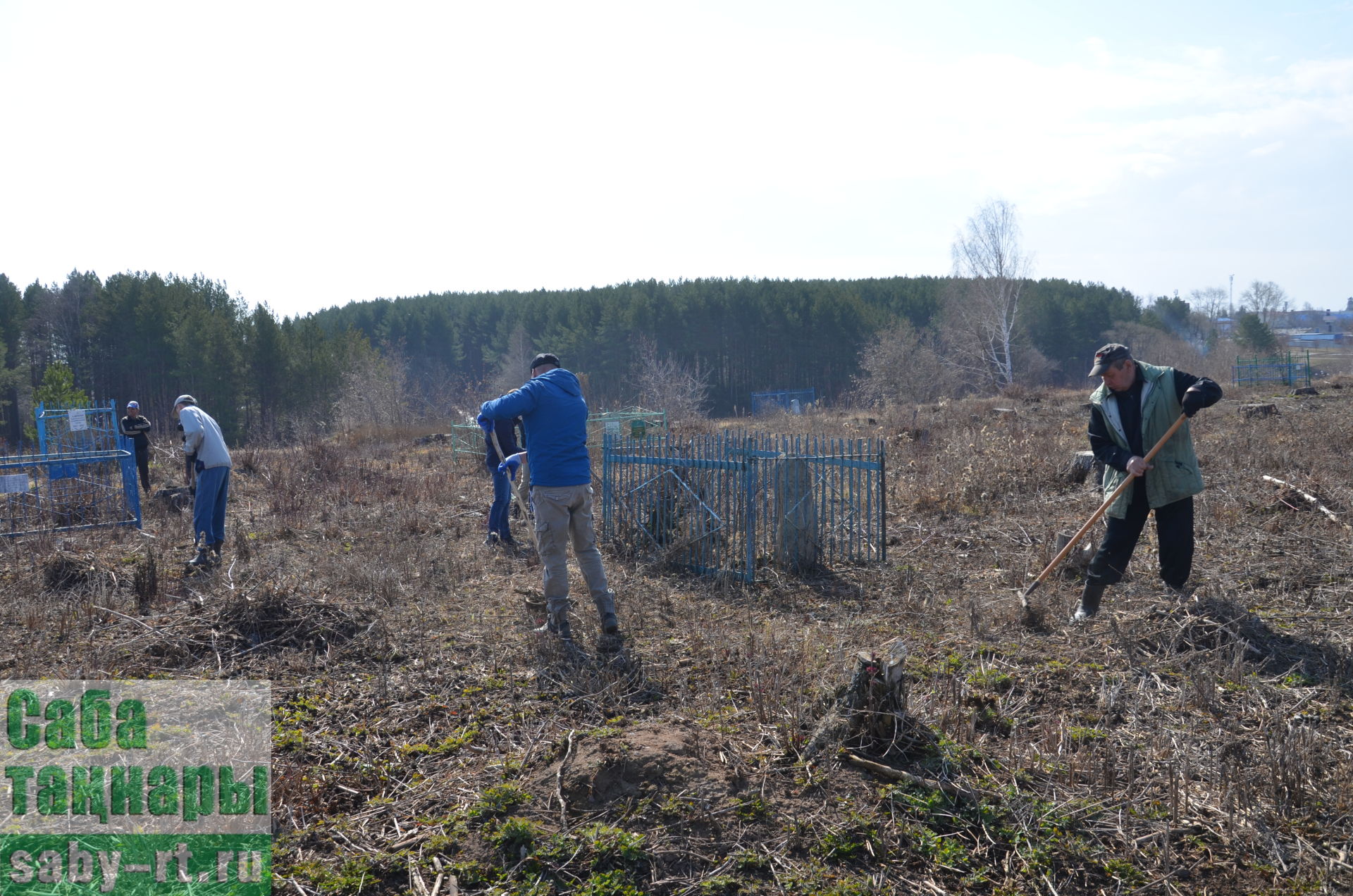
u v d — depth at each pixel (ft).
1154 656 14.74
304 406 136.67
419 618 17.71
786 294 206.69
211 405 133.80
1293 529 22.16
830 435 49.62
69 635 16.85
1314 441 35.17
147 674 14.71
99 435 50.24
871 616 17.70
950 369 137.08
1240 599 17.12
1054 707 13.03
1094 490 28.89
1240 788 10.23
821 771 10.78
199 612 17.11
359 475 41.11
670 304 193.77
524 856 9.13
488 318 225.76
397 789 10.82
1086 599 16.58
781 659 14.67
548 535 16.24
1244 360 106.22
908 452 39.63
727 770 10.61
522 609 18.42
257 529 28.96
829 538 22.82
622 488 24.44
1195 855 9.39
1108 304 214.90
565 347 184.24
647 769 10.30
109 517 29.89
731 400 196.13
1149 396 16.17
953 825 9.84
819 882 8.84
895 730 11.09
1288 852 9.33
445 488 36.42
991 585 19.53
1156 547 21.18
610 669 14.58
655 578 21.33
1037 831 9.68
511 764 11.21
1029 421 56.75
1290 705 12.63
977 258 142.10
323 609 16.90
